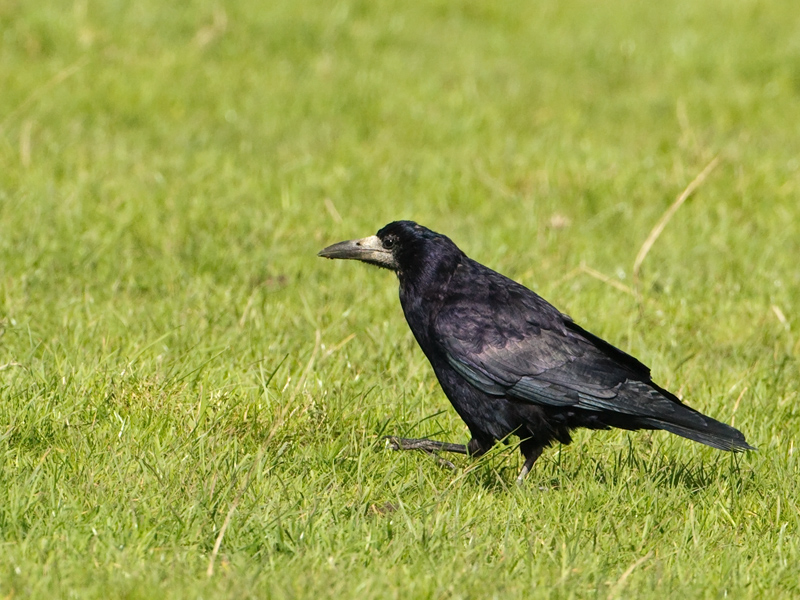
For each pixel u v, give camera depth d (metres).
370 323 11.36
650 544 7.14
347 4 25.89
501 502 7.80
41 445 7.91
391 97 20.56
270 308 11.41
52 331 10.19
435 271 8.70
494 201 15.72
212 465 7.63
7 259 12.15
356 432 8.59
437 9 26.66
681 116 19.33
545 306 8.66
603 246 14.13
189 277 12.22
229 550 6.68
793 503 7.80
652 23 26.91
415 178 16.30
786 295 12.69
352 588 6.18
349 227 14.20
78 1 22.97
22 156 15.72
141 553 6.50
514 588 6.29
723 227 14.81
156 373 8.99
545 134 18.88
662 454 8.84
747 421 9.37
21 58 20.98
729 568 6.74
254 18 24.00
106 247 12.79
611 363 8.35
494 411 8.43
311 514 6.99
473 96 20.91
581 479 8.17
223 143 17.69
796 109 21.06
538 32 25.91
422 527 6.95
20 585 5.94
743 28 26.50
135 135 17.83
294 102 19.98
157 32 23.03
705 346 11.36
